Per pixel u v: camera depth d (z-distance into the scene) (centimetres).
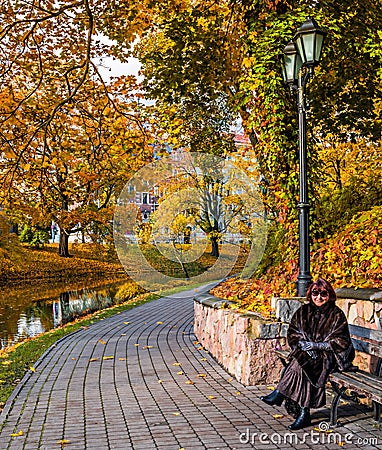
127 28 1026
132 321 1445
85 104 1180
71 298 2345
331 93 1112
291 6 954
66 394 684
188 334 1195
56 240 4612
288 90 934
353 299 657
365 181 1133
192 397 656
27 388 723
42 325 1562
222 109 1454
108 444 493
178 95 1211
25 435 527
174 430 529
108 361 898
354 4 967
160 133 1270
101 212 1783
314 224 949
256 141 1141
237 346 750
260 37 912
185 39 1108
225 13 1066
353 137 1198
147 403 632
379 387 488
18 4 1014
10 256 2541
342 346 543
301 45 721
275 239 1172
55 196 1497
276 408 603
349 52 992
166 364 864
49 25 1055
